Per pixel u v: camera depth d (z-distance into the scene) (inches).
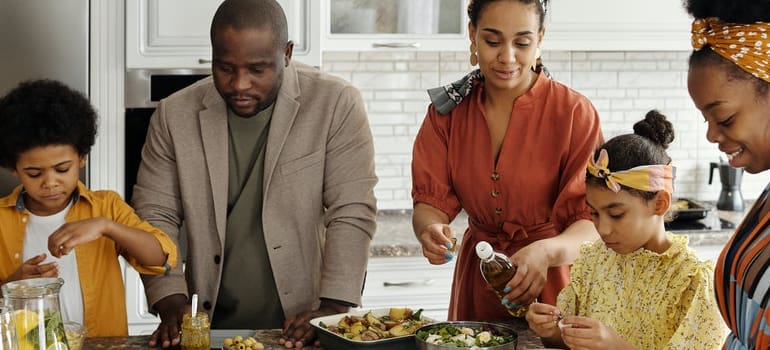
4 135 76.2
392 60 156.8
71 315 81.9
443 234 78.1
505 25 76.7
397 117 158.1
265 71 78.5
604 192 67.0
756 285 45.1
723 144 48.2
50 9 126.0
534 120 82.7
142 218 86.0
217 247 85.4
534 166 82.5
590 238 79.1
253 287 86.2
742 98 46.0
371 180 85.9
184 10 129.8
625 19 146.5
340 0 139.9
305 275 85.7
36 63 126.0
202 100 86.7
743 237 47.5
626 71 161.5
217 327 88.0
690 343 63.8
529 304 75.0
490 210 85.3
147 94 131.3
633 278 69.9
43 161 76.8
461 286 88.7
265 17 78.0
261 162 85.0
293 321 76.8
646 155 66.2
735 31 45.4
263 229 84.1
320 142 84.9
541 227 84.5
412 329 71.9
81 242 74.1
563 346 69.5
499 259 71.9
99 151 130.6
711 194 165.2
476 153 84.2
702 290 64.6
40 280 62.0
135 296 132.3
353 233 83.8
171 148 86.4
